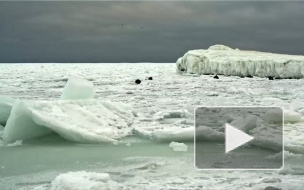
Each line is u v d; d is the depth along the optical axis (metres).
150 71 59.31
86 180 4.91
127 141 8.60
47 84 29.80
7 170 6.28
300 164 6.55
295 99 17.98
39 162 6.79
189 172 6.09
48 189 5.07
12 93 21.45
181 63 50.09
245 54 50.38
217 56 47.97
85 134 8.24
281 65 41.47
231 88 24.00
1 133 8.95
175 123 10.71
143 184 5.39
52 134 8.70
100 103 10.97
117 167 6.45
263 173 6.00
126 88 25.38
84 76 42.25
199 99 17.86
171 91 22.94
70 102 9.53
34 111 8.20
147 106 15.16
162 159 6.99
